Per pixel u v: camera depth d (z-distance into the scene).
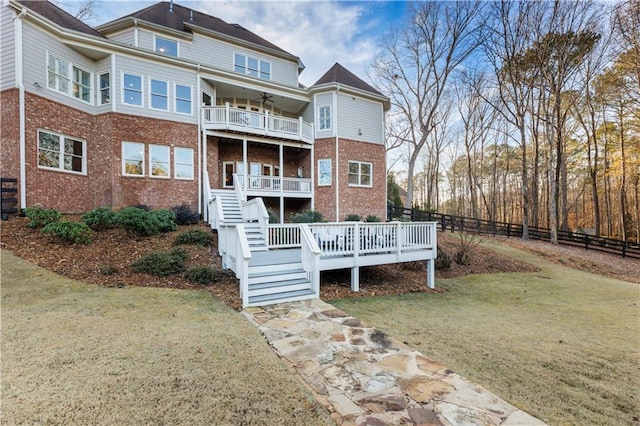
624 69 15.76
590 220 28.67
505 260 12.53
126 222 8.60
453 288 8.51
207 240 9.33
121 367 3.12
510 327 5.29
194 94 13.61
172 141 13.00
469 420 2.57
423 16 19.11
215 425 2.36
